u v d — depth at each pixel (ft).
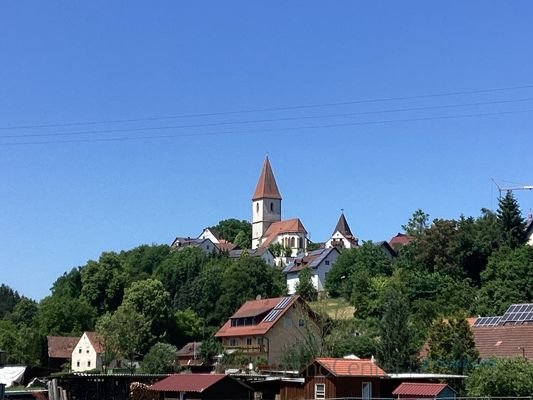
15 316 596.29
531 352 216.33
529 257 351.25
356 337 269.64
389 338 246.06
